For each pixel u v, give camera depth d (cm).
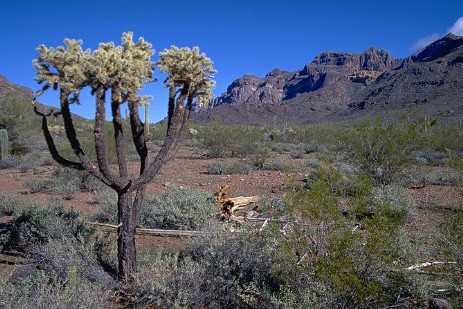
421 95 12219
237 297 487
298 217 462
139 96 510
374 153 1170
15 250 698
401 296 472
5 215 971
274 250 493
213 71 552
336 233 428
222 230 593
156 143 3303
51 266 544
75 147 506
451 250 457
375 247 407
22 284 477
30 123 2631
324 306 406
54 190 1280
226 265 498
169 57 523
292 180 485
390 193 895
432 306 458
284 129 4375
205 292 484
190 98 566
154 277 494
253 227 567
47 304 390
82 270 537
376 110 12688
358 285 391
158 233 813
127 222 538
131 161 2203
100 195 1095
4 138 2155
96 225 848
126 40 513
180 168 1920
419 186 1281
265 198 1068
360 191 450
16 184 1520
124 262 538
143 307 479
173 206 858
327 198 429
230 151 2542
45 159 2238
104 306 465
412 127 1169
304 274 434
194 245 609
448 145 1877
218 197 979
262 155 2047
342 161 1262
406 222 847
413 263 505
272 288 474
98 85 486
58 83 473
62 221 712
